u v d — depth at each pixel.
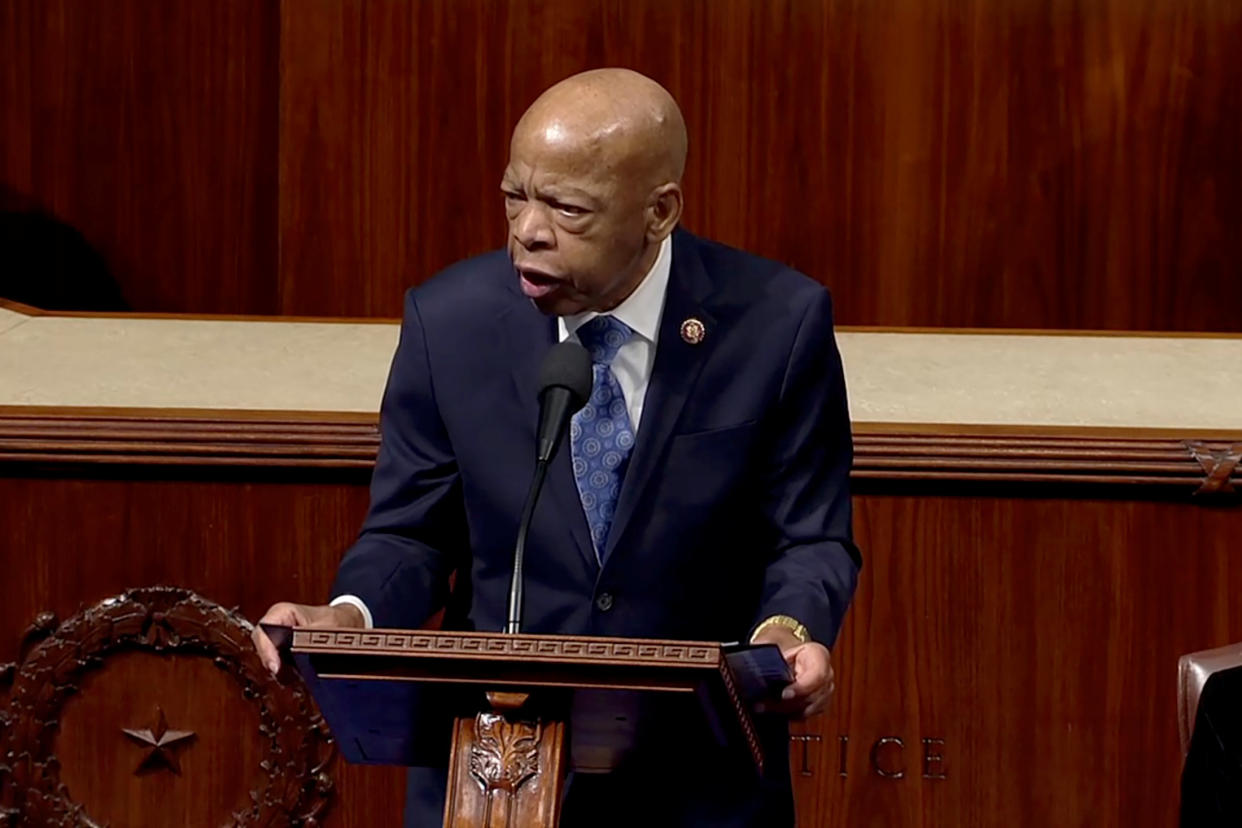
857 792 11.46
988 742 11.45
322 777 11.69
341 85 17.47
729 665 6.79
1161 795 11.45
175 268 17.53
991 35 17.27
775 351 8.27
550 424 7.56
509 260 8.48
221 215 17.52
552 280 7.71
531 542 8.16
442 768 8.38
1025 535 11.45
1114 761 11.45
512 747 6.96
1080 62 17.25
